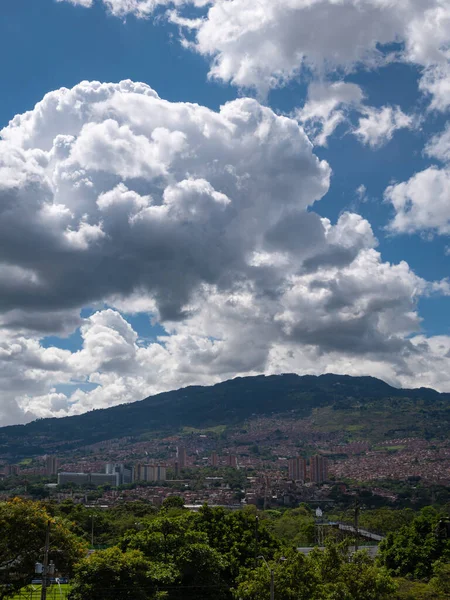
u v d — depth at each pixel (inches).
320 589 2064.5
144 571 2257.6
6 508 2423.7
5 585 2375.7
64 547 2429.9
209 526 2810.0
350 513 7111.2
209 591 2397.9
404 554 3221.0
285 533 5088.6
